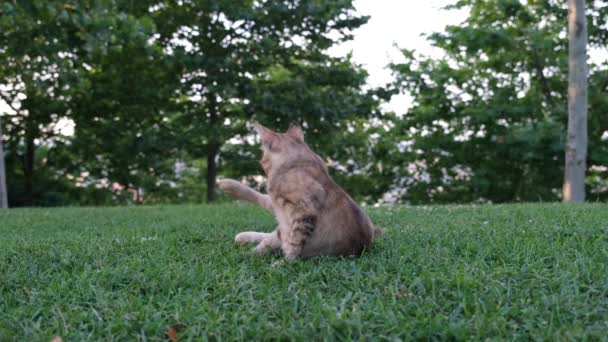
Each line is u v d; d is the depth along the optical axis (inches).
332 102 741.3
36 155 908.6
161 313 109.2
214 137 745.0
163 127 798.5
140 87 750.5
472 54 761.6
